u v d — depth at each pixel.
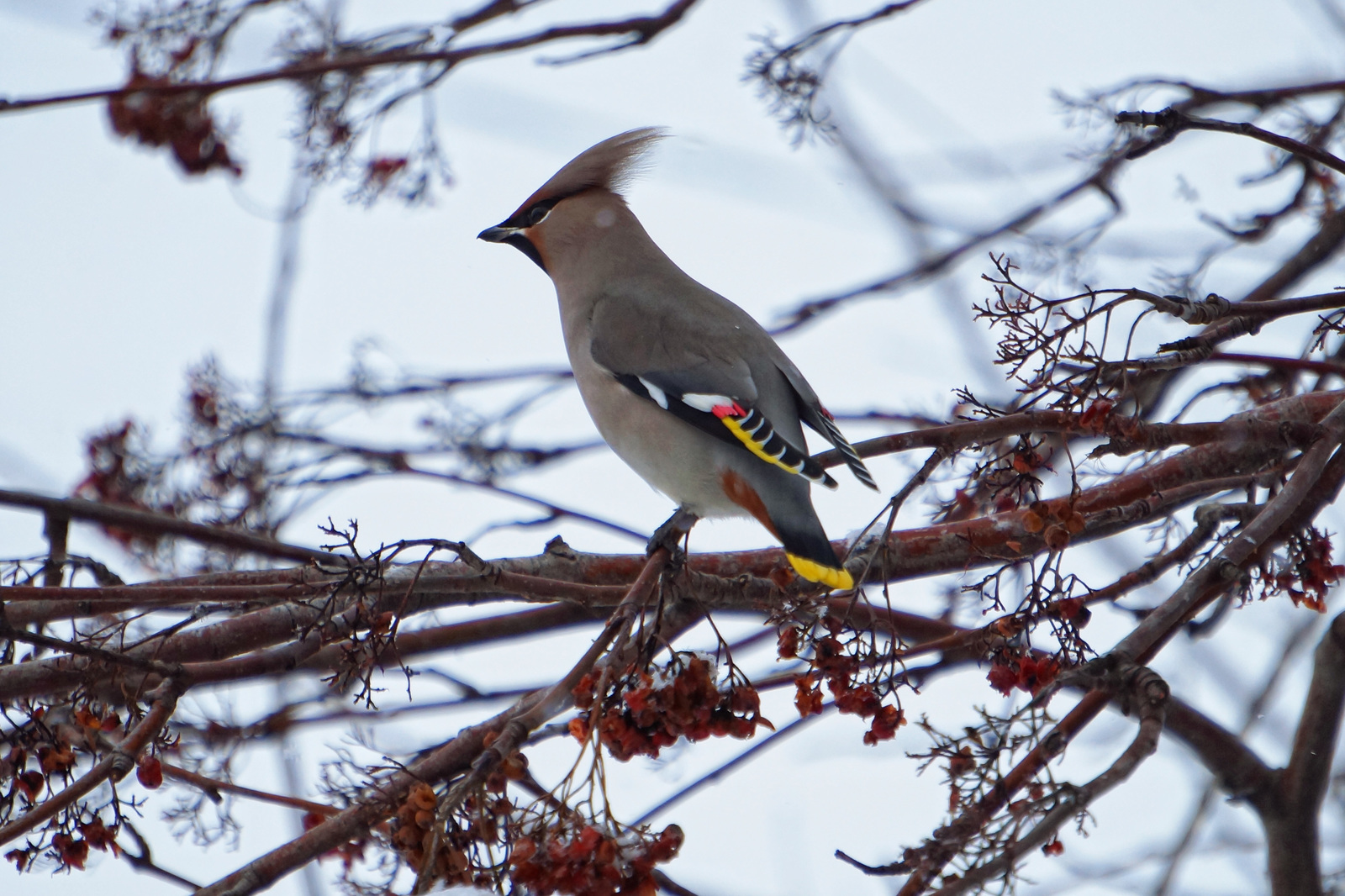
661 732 6.04
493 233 10.30
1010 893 5.26
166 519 7.88
